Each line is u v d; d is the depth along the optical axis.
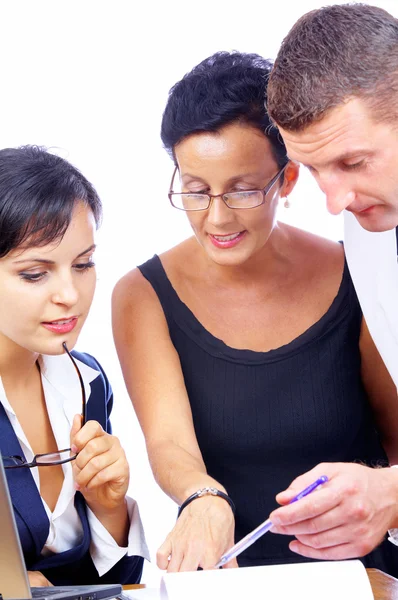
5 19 3.67
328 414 1.86
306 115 1.32
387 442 2.02
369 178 1.35
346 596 1.22
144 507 3.67
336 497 1.30
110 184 3.79
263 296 1.90
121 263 3.82
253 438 1.85
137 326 1.90
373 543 1.37
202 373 1.88
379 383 1.94
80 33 3.70
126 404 3.85
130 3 3.70
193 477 1.62
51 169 1.49
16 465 1.51
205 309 1.91
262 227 1.68
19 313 1.49
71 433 1.59
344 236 1.82
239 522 1.88
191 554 1.44
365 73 1.28
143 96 3.74
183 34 3.71
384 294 1.75
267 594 1.21
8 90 3.70
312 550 1.39
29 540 1.54
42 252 1.46
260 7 3.69
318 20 1.35
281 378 1.86
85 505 1.63
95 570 1.62
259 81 1.60
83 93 3.73
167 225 3.83
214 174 1.61
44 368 1.67
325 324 1.89
